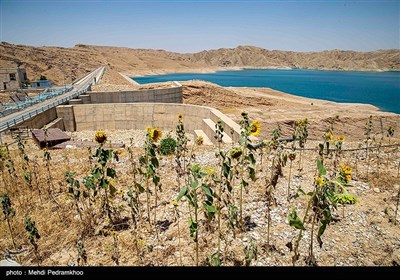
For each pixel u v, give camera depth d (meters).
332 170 10.47
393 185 9.18
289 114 51.59
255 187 9.19
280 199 8.36
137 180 10.38
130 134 28.95
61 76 108.62
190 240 6.57
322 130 44.00
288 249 6.12
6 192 9.68
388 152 12.96
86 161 13.12
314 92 113.38
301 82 167.75
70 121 30.83
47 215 7.98
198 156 13.41
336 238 6.53
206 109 27.70
